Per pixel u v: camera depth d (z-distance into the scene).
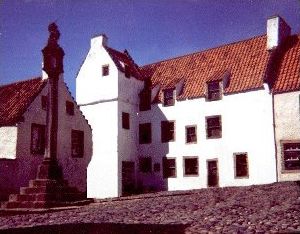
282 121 25.45
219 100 28.80
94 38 33.56
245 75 28.31
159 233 8.99
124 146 31.11
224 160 27.83
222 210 12.47
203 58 33.03
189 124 30.17
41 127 24.00
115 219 11.45
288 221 9.63
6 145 22.22
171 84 31.78
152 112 32.50
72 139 26.66
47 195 16.55
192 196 18.81
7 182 21.00
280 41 28.78
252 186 22.39
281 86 25.80
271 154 25.59
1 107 24.36
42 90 24.56
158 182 31.09
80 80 33.47
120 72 31.66
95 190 30.73
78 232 9.40
